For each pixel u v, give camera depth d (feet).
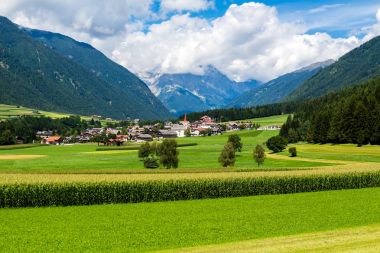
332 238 106.83
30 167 382.22
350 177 235.40
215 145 648.79
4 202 171.63
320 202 183.73
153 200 191.42
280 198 198.59
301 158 440.86
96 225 134.41
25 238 117.29
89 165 406.21
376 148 473.67
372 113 492.54
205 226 132.16
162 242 112.37
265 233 122.21
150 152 449.48
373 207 168.55
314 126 581.94
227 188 206.08
